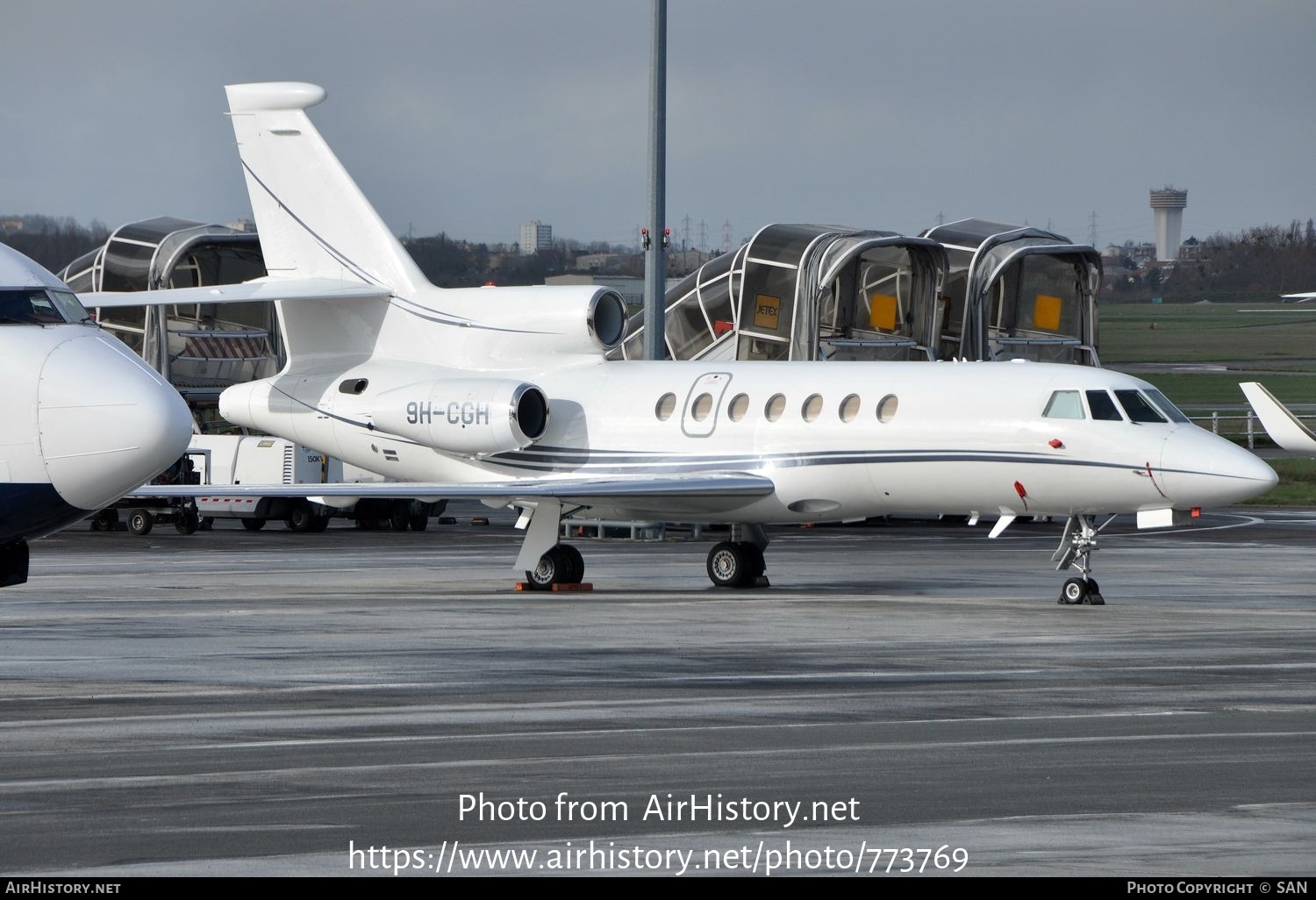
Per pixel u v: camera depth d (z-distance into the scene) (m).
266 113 94.12
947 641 61.59
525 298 89.88
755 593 80.81
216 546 113.56
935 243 138.50
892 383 80.31
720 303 141.38
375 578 89.62
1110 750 40.59
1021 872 29.69
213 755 39.59
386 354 92.31
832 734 42.59
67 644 60.09
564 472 86.88
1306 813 33.94
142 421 44.22
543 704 47.25
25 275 46.22
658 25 117.12
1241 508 153.00
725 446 83.25
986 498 78.06
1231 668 54.88
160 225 156.25
